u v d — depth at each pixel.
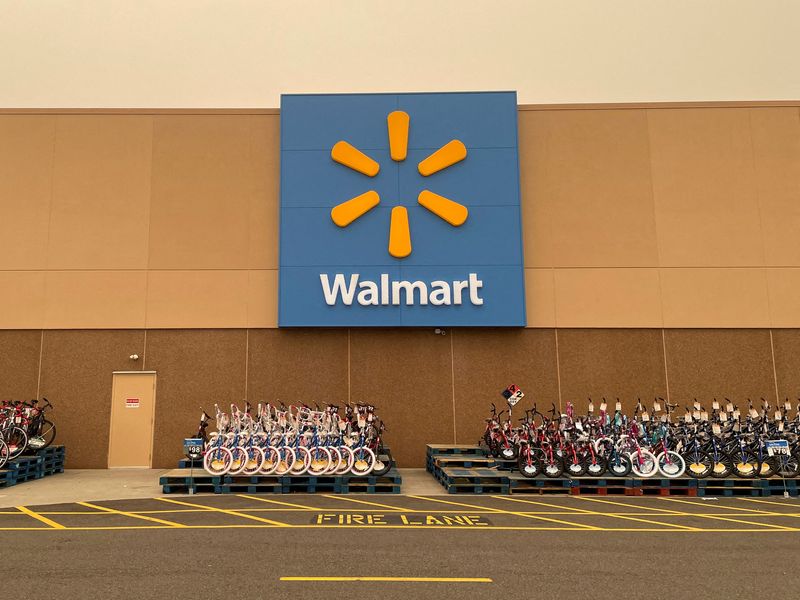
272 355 15.20
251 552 7.03
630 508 10.12
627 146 16.14
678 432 12.49
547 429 12.28
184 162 15.84
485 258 15.37
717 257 15.72
